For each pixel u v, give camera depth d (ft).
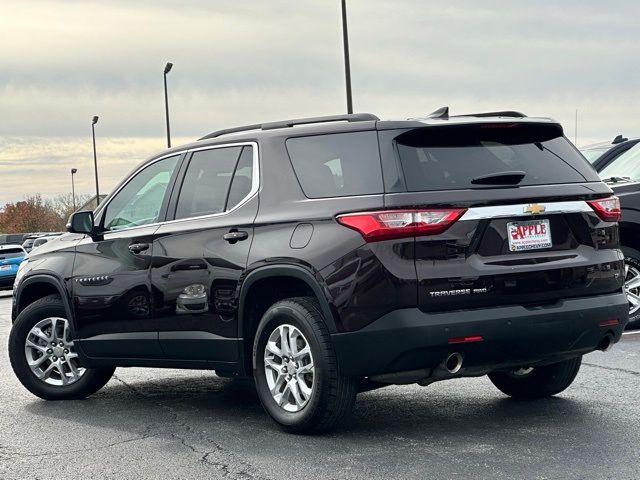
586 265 19.24
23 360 25.73
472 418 20.76
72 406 24.76
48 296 25.95
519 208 18.60
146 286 22.68
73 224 23.84
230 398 24.82
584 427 19.39
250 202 20.62
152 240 22.68
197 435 20.35
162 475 17.19
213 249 21.08
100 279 23.84
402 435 19.40
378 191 18.38
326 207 18.97
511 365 18.92
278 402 19.98
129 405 24.49
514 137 19.52
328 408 18.98
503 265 18.42
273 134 20.66
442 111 19.67
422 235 17.99
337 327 18.43
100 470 17.78
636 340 31.01
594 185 19.79
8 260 99.55
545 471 16.25
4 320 56.80
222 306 20.86
